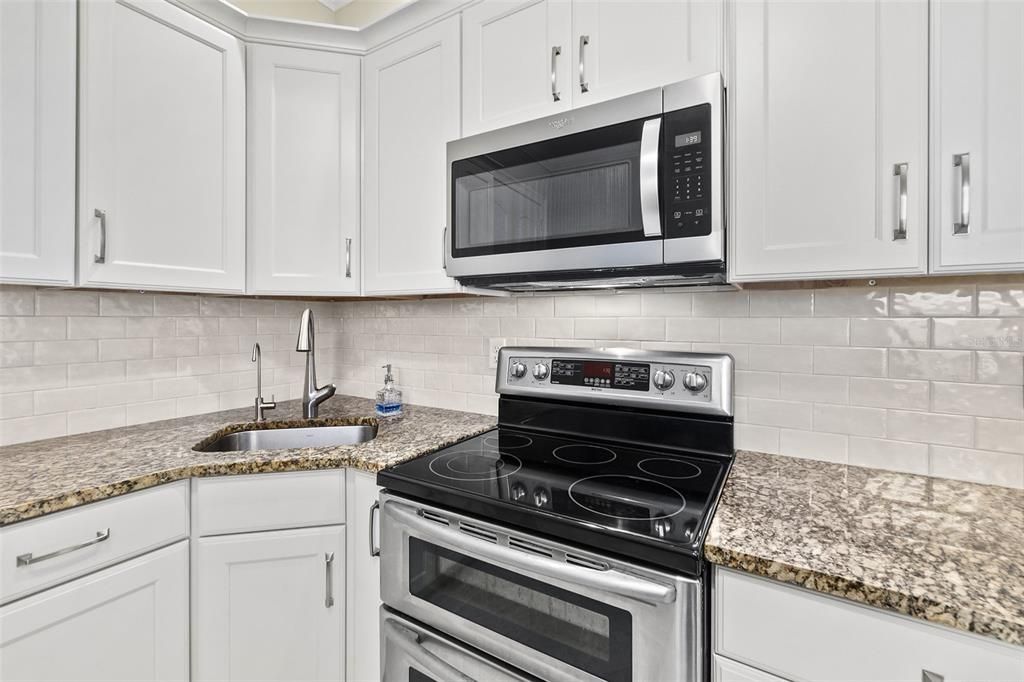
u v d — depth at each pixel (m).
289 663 1.30
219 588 1.25
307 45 1.69
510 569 0.96
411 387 2.04
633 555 0.85
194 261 1.50
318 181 1.70
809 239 1.00
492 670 1.01
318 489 1.31
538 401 1.60
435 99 1.56
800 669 0.74
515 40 1.40
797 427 1.29
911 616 0.66
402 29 1.63
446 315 1.94
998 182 0.84
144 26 1.39
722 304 1.39
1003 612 0.60
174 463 1.23
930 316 1.14
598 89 1.26
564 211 1.25
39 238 1.19
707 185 1.07
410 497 1.16
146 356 1.68
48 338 1.46
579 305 1.63
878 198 0.94
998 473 1.07
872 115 0.94
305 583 1.30
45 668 1.00
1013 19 0.83
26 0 1.17
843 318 1.23
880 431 1.19
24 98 1.17
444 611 1.07
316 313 2.23
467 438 1.53
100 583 1.07
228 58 1.58
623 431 1.44
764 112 1.04
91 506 1.06
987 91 0.85
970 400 1.10
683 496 1.03
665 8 1.17
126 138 1.35
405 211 1.63
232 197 1.59
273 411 1.93
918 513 0.92
